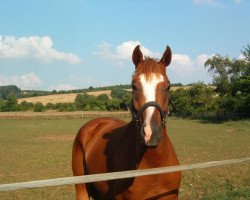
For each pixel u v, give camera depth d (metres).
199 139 22.55
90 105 73.56
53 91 115.56
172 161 4.14
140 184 3.91
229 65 51.94
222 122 39.28
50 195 8.88
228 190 8.52
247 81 39.69
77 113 59.56
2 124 43.72
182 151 17.03
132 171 3.64
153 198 4.00
